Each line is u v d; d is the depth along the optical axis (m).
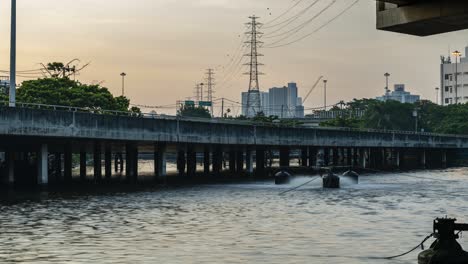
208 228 39.28
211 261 28.22
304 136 110.00
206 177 106.38
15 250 30.88
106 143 91.31
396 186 83.56
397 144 141.88
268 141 101.94
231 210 50.69
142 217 45.38
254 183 88.56
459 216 47.22
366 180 98.38
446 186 83.81
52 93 116.31
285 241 33.97
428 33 31.03
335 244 33.03
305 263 27.94
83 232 37.34
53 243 33.09
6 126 63.34
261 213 48.53
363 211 50.38
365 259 28.98
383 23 29.88
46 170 73.38
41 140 72.94
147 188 76.94
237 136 95.88
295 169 101.31
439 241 24.52
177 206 53.94
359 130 127.81
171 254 29.89
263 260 28.56
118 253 30.09
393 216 46.66
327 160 130.50
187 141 86.75
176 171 136.12
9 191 69.38
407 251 31.06
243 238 35.00
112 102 123.62
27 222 42.19
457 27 29.67
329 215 47.19
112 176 108.62
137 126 78.94
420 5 28.39
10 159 75.88
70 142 83.94
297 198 63.28
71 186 79.56
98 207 52.56
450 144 164.62
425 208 53.25
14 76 66.62
